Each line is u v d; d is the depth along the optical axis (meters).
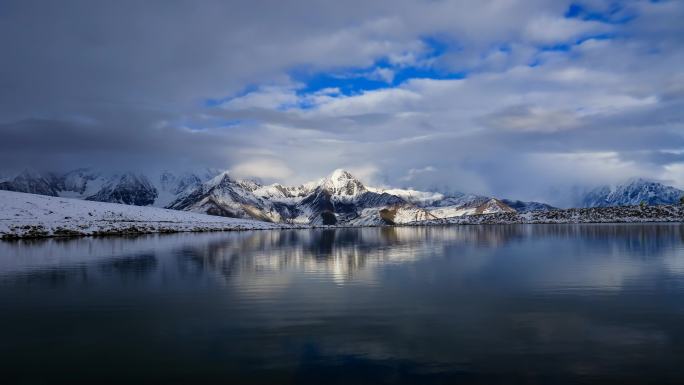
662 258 35.28
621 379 11.04
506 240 63.28
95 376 11.55
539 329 15.34
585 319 16.53
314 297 21.05
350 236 90.88
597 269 29.34
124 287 24.02
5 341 14.46
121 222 102.31
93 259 38.53
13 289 23.47
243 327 15.89
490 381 10.98
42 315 17.75
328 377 11.32
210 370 11.87
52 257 40.31
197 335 14.95
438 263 34.41
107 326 16.11
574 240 59.25
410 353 13.04
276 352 13.21
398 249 49.38
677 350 13.07
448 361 12.37
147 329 15.70
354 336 14.71
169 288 23.64
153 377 11.45
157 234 92.81
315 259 38.41
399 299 20.44
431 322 16.38
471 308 18.52
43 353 13.29
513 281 25.06
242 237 85.00
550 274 27.44
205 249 50.44
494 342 13.97
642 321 16.17
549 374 11.39
